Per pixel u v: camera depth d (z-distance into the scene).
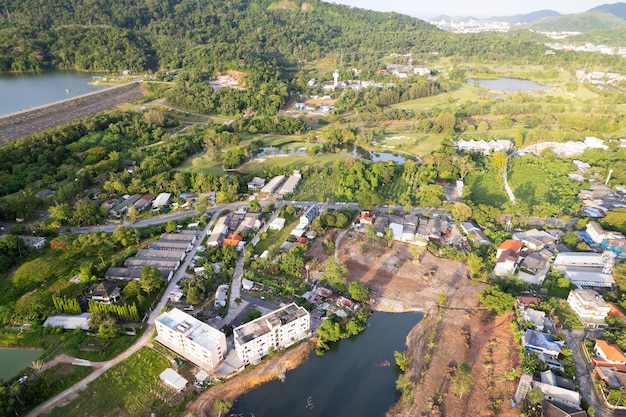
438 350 160.75
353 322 169.12
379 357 159.50
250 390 144.75
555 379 140.38
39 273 187.12
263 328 156.62
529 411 131.25
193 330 154.75
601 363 148.25
